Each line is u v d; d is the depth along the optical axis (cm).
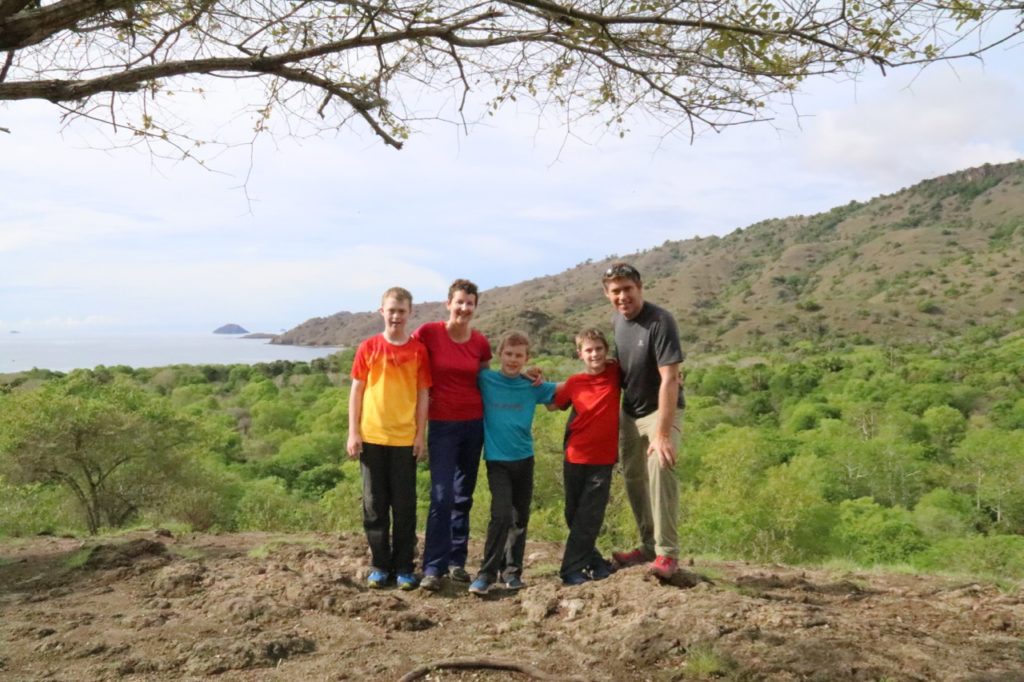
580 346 443
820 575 505
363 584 454
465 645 356
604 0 349
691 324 19150
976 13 300
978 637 354
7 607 428
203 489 2572
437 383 445
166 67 344
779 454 5041
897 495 4462
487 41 367
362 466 449
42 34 308
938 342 15038
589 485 445
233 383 11562
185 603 425
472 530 2403
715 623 343
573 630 366
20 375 9719
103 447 2228
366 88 390
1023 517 3800
